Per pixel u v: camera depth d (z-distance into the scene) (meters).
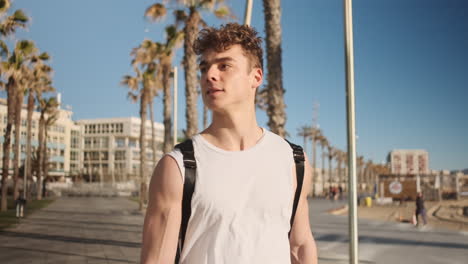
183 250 1.10
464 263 9.73
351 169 5.57
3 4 22.75
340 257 10.30
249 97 1.21
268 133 1.25
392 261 10.03
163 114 24.31
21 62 29.25
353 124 5.65
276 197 1.14
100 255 10.89
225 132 1.17
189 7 16.05
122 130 142.50
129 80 32.50
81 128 146.38
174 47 20.98
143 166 31.23
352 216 5.50
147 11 16.36
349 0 5.86
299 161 1.26
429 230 17.89
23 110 107.38
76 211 31.28
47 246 12.51
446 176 67.56
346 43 5.80
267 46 9.24
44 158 64.00
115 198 69.38
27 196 45.78
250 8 7.86
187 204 1.09
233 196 1.09
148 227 1.11
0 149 102.44
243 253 1.07
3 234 15.80
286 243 1.17
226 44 1.17
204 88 1.19
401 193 49.78
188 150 1.12
